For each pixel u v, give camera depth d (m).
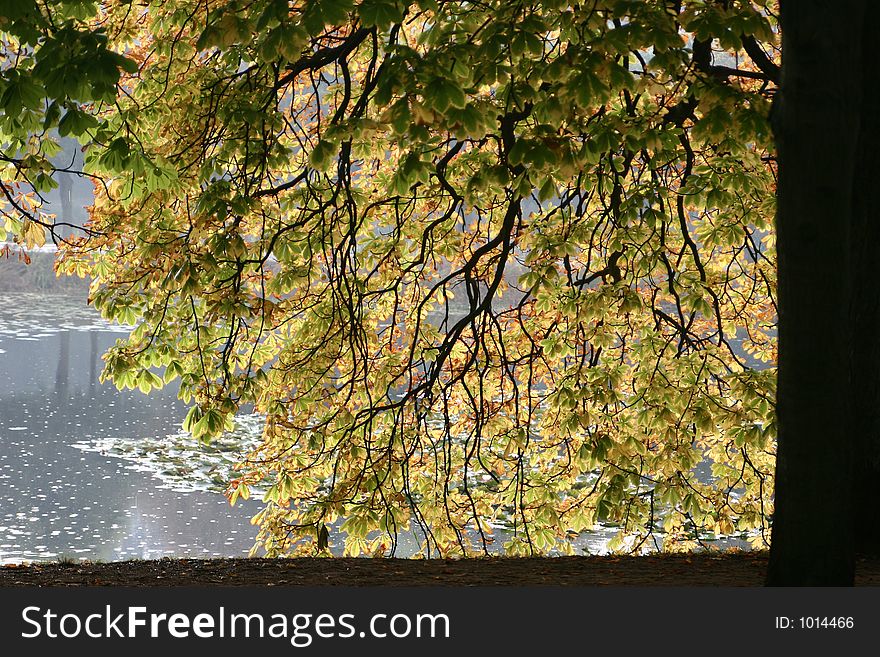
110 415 29.89
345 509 11.91
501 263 11.48
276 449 13.29
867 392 8.78
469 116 6.78
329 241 11.11
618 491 11.25
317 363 12.16
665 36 6.81
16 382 34.34
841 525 6.47
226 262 10.62
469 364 11.79
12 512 19.70
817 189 6.08
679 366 11.14
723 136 7.97
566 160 7.44
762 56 8.97
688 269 12.44
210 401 11.04
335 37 10.09
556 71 7.11
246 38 7.52
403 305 13.86
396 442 12.42
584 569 8.71
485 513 13.55
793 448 6.46
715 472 13.07
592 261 13.38
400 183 8.54
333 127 8.09
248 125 9.74
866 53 8.58
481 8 8.44
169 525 19.42
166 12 10.61
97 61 6.36
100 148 8.77
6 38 8.74
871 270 8.69
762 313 13.69
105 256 12.04
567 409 11.72
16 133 7.93
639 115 9.34
